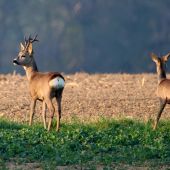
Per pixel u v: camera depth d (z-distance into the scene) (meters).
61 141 52.62
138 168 47.78
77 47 194.25
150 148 51.53
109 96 76.06
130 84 86.50
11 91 80.62
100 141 53.28
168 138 54.69
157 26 199.50
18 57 60.34
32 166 47.91
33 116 62.97
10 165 48.25
